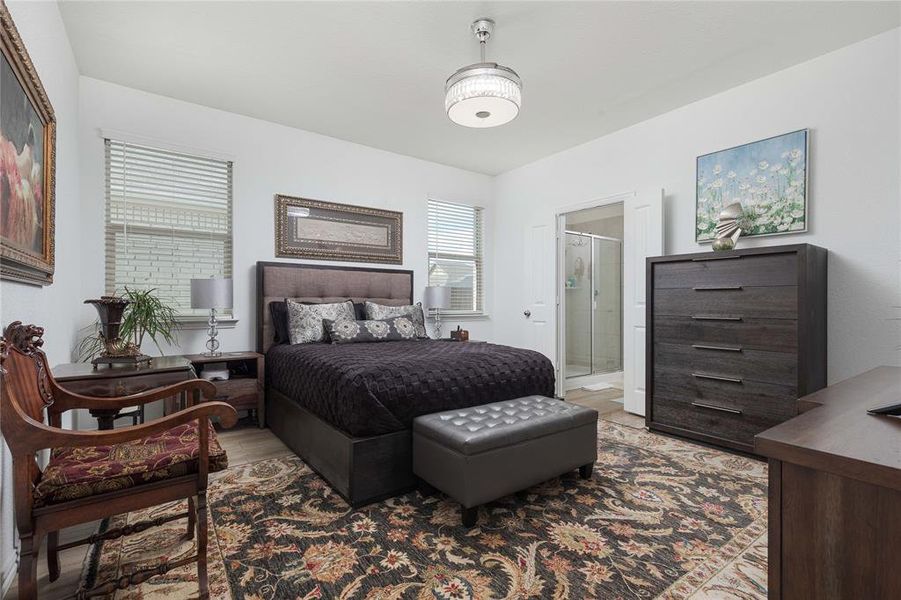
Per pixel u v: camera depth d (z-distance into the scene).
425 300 4.58
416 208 4.81
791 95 2.91
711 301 2.89
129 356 2.18
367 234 4.42
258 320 3.68
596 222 6.23
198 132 3.49
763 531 1.82
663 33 2.54
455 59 2.82
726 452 2.80
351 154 4.33
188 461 1.37
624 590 1.44
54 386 1.55
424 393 2.26
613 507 2.04
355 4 2.29
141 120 3.25
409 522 1.90
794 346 2.49
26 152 1.66
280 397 3.09
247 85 3.18
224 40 2.62
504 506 2.05
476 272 5.40
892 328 2.52
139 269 3.29
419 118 3.76
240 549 1.69
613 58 2.80
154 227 3.35
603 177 4.14
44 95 1.85
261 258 3.80
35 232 1.80
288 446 2.91
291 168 3.96
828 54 2.75
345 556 1.64
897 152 2.50
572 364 5.57
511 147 4.46
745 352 2.71
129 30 2.52
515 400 2.49
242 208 3.71
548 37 2.57
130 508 1.28
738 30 2.51
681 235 3.51
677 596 1.42
